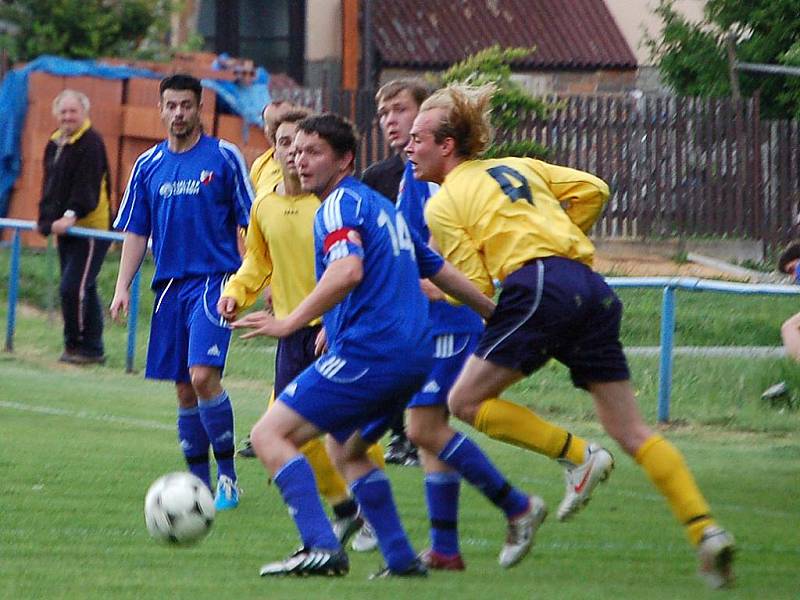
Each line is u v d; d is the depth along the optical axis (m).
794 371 45.53
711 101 77.56
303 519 21.17
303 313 20.16
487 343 21.98
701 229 77.62
